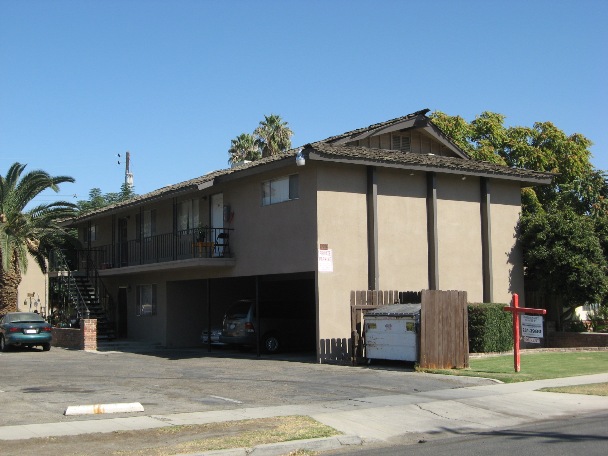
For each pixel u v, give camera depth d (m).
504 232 25.47
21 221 30.14
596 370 17.52
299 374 17.73
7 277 30.59
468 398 13.57
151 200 26.45
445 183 24.03
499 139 35.97
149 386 15.68
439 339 18.17
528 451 9.24
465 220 24.41
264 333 24.22
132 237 32.03
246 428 10.76
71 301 31.59
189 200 27.53
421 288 22.91
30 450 9.34
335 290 20.91
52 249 34.09
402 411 12.36
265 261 22.78
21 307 38.34
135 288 31.11
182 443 9.73
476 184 24.91
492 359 20.27
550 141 36.09
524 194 33.31
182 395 14.26
